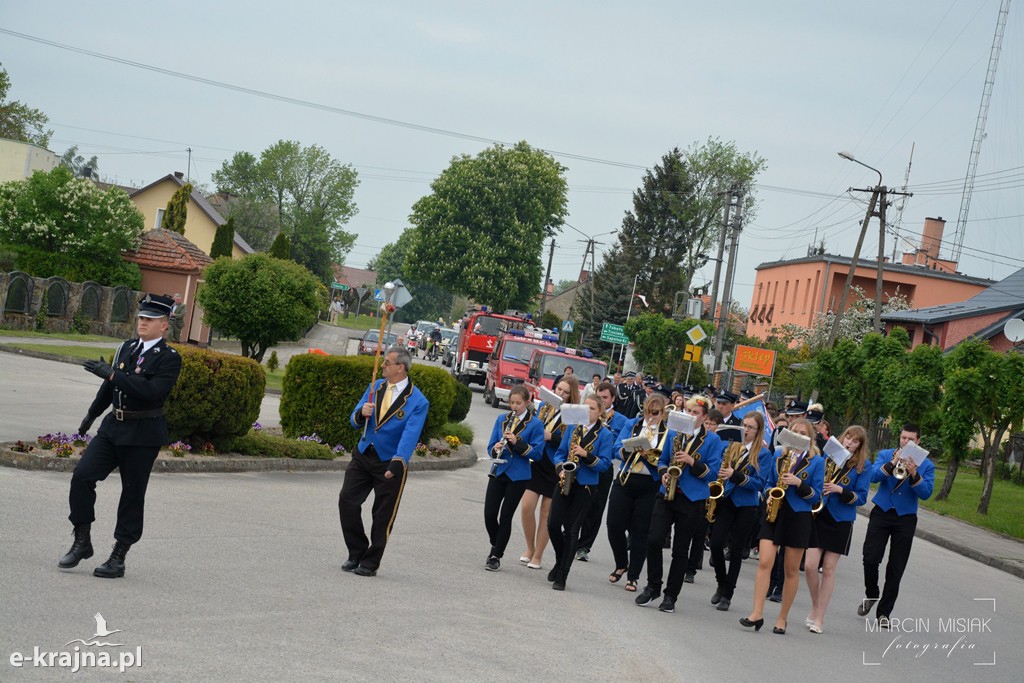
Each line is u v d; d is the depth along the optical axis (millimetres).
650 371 54719
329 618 7727
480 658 7297
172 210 68125
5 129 86375
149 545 9289
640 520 11266
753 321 86625
